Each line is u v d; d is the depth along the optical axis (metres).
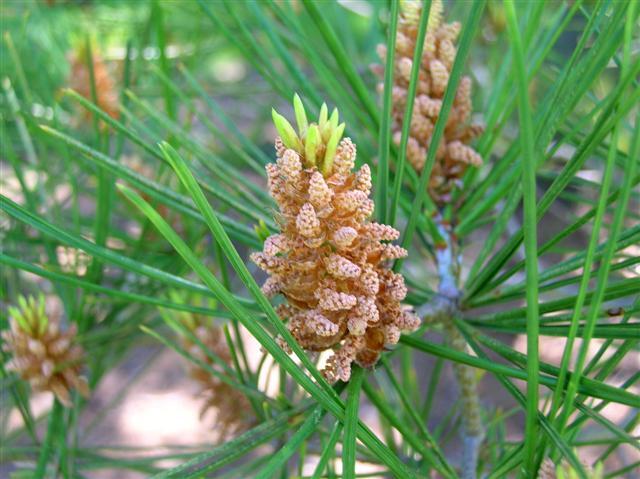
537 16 0.16
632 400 0.11
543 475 0.11
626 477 0.31
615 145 0.09
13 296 0.24
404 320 0.14
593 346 0.37
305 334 0.13
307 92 0.18
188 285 0.14
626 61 0.10
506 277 0.15
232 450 0.13
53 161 0.30
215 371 0.18
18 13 0.33
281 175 0.12
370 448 0.12
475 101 0.28
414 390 0.26
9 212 0.13
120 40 0.35
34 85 0.31
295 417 0.14
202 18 0.31
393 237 0.13
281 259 0.13
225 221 0.16
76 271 0.22
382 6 0.25
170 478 0.12
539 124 0.14
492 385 0.47
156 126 0.29
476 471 0.21
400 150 0.14
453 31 0.17
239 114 0.46
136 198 0.10
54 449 0.21
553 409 0.11
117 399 0.27
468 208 0.19
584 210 0.44
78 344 0.21
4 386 0.22
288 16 0.18
